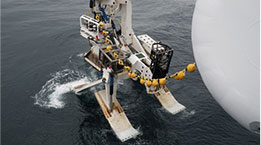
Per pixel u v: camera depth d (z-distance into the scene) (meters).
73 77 29.27
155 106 25.28
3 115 23.19
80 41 37.84
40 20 45.44
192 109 24.89
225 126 22.59
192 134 21.67
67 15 48.62
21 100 25.22
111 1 22.67
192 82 29.31
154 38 39.75
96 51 27.09
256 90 5.45
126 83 29.19
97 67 28.22
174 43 38.25
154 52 18.61
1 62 31.52
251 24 5.44
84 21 26.00
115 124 21.95
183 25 45.34
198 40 6.50
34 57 33.09
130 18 25.45
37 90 26.81
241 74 5.64
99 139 20.88
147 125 22.70
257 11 5.37
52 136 21.11
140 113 24.28
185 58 34.00
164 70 19.25
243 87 5.64
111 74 19.89
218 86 6.11
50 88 27.22
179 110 24.27
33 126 22.11
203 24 6.36
